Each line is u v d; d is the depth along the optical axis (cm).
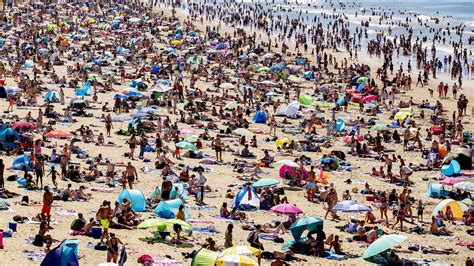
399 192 12569
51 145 13962
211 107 19338
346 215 11044
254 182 11950
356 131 17000
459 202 11006
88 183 11662
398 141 16912
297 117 18962
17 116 15950
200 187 10962
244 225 9781
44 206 8862
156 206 9688
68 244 7200
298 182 12688
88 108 18238
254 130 17050
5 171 11762
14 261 7412
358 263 8556
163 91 18612
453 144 16438
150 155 14112
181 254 8219
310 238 8875
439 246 9650
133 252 8138
